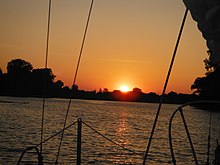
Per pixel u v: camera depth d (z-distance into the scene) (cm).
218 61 438
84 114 10000
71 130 4809
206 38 440
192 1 428
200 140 4147
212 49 437
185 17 435
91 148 3281
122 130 5662
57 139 3800
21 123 5984
